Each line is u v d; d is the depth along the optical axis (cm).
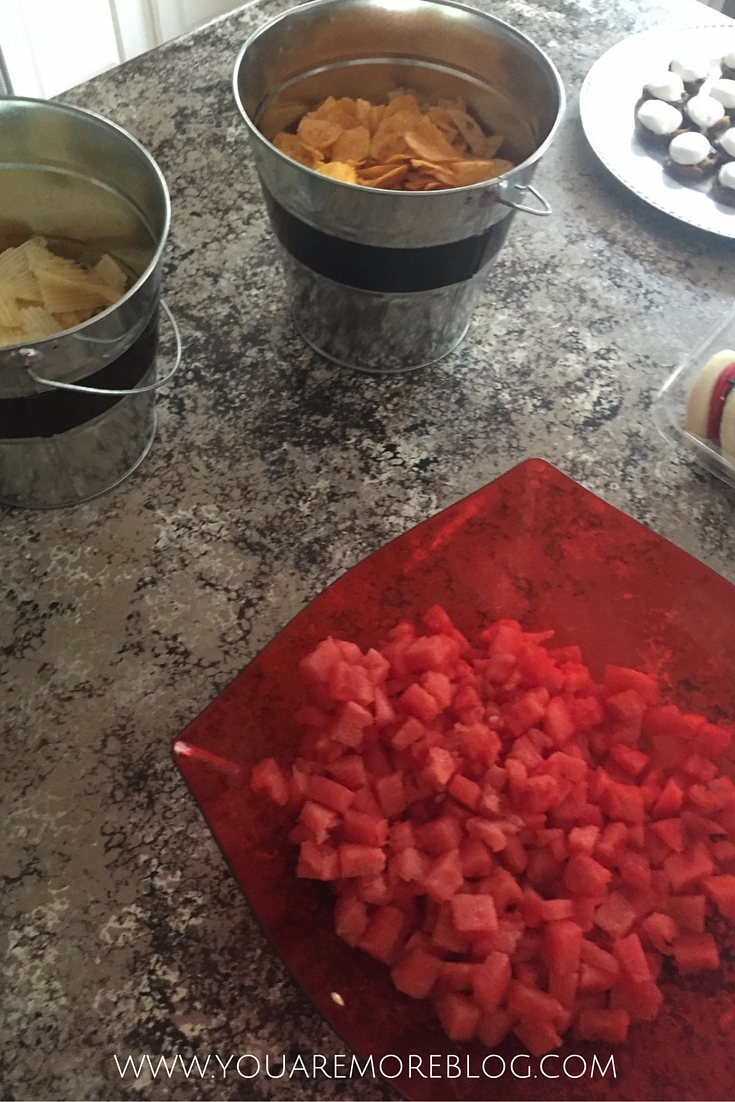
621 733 62
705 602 69
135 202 72
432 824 56
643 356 89
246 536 74
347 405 83
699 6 125
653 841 58
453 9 78
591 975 52
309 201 66
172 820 59
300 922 53
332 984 51
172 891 57
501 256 96
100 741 63
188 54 111
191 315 88
